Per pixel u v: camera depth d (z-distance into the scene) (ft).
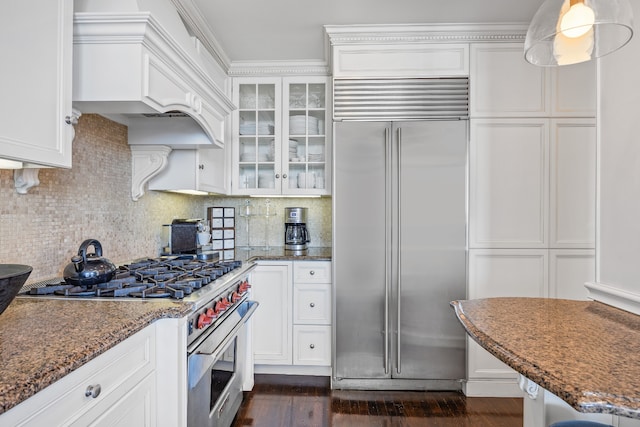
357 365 8.02
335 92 8.07
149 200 7.70
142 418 3.61
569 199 7.85
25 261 4.63
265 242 10.66
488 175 7.88
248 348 7.90
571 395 2.15
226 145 9.32
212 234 9.89
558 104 7.85
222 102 7.00
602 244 4.28
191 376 4.17
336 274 7.98
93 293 4.39
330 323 8.49
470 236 7.89
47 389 2.37
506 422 6.77
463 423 6.73
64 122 3.79
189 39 6.01
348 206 7.96
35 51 3.40
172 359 3.88
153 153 6.97
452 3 6.91
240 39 8.20
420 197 7.88
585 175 7.85
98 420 2.90
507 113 7.88
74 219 5.49
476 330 3.34
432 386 8.04
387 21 7.56
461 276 7.85
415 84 7.98
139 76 4.29
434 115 7.97
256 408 7.18
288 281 8.55
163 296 4.32
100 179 6.08
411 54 7.99
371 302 7.97
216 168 8.55
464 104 7.95
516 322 3.55
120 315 3.59
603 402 2.06
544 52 4.23
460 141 7.84
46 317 3.50
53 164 3.66
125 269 5.80
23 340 2.87
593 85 7.83
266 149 9.79
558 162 7.86
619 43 3.71
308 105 9.53
